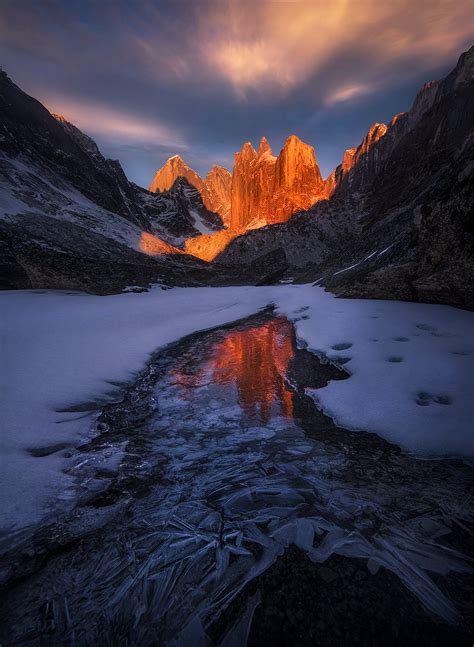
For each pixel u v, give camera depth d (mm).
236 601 1768
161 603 1790
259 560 2039
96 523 2459
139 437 3869
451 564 1933
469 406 3641
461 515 2316
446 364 4758
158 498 2752
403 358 5305
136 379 5945
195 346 8320
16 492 2719
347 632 1565
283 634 1575
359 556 2018
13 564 2088
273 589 1819
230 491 2789
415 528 2219
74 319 10469
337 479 2842
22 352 6492
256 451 3438
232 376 5910
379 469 2934
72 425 4070
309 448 3393
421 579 1839
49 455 3404
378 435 3500
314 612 1674
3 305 12422
